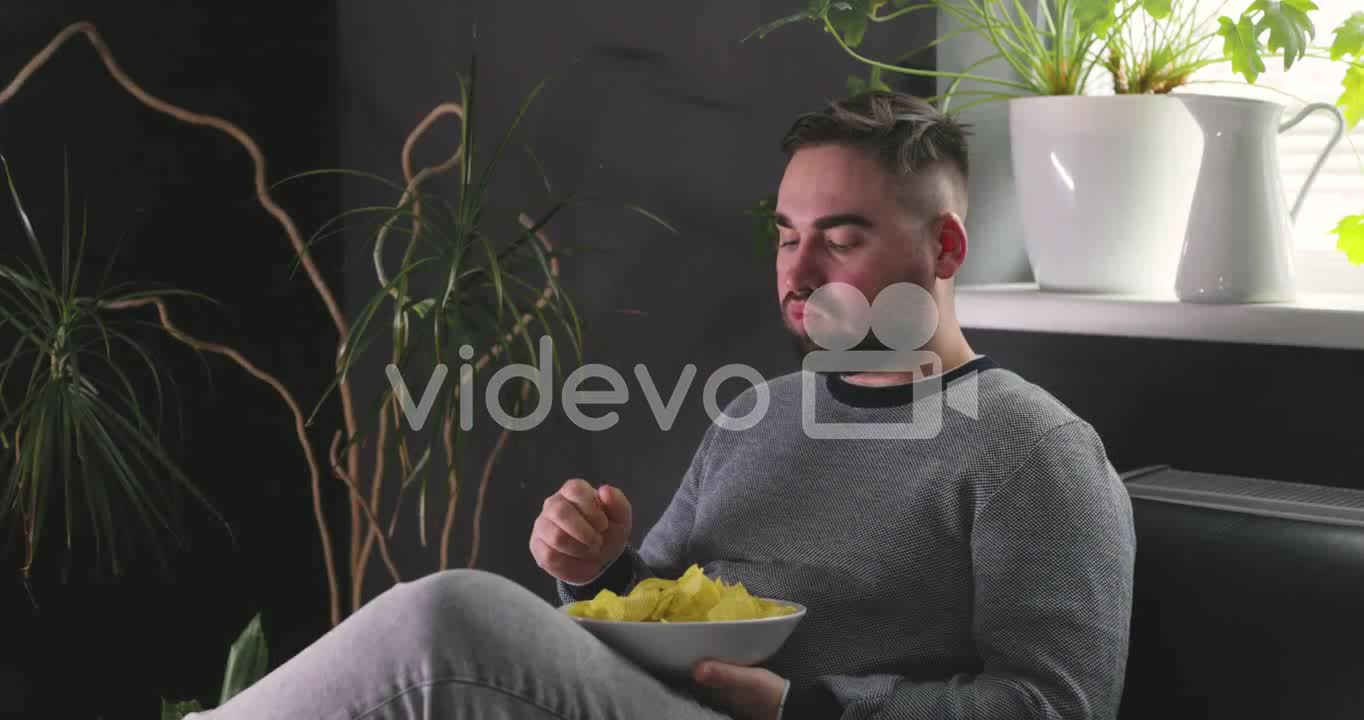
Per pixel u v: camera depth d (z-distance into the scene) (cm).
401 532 257
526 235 198
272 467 252
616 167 215
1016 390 131
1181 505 139
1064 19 169
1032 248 172
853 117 130
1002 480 125
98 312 224
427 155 245
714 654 114
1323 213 176
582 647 108
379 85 252
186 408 237
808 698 123
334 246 261
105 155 226
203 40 238
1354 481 149
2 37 212
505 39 230
